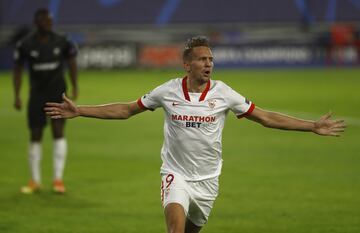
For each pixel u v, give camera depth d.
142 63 116.94
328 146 51.88
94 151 50.19
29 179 41.00
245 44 120.25
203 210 22.50
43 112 36.75
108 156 48.25
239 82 98.38
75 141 54.69
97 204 34.69
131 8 123.94
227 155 48.47
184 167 22.06
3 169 43.97
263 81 99.62
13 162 46.34
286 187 38.41
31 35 36.78
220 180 40.19
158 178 40.91
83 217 32.16
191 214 22.69
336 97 80.62
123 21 123.31
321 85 94.00
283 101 77.31
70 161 46.41
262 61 120.25
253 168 43.78
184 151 21.94
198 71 21.58
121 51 116.75
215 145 22.03
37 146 37.16
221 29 124.25
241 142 54.03
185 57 21.81
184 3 124.81
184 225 21.25
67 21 122.38
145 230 30.02
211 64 21.66
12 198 35.94
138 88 89.38
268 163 45.47
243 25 124.56
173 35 123.12
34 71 36.47
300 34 123.12
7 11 120.06
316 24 124.81
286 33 123.75
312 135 57.09
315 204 34.56
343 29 121.44
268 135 57.38
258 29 124.50
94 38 122.06
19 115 69.25
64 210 33.47
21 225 30.72
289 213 32.81
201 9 124.69
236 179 40.50
